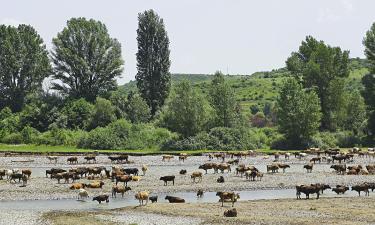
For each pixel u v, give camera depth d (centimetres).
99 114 11825
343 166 6594
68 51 13188
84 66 13225
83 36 13438
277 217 3644
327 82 12462
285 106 10950
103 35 13562
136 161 8031
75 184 5128
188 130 10794
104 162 7825
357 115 12425
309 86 12550
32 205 4341
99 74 13550
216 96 11312
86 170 6016
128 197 4794
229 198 4288
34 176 6131
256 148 10775
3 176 6203
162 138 10512
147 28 13075
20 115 12269
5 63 13388
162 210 3950
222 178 5738
